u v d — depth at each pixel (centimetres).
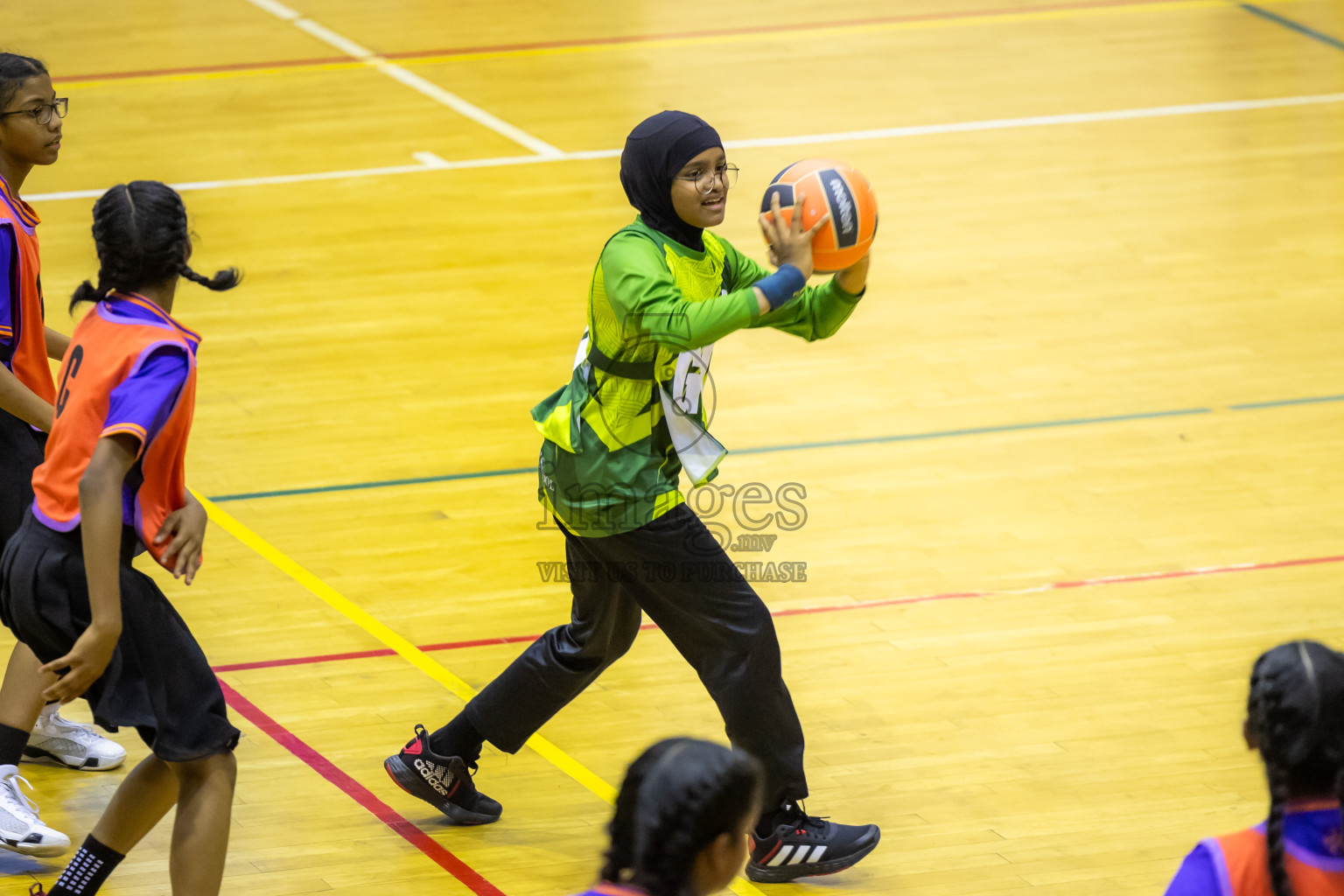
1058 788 1278
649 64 3984
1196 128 3356
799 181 1118
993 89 3697
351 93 3731
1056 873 1165
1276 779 680
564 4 4672
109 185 3034
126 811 1020
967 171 3120
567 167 3184
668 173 1071
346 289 2548
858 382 2200
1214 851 693
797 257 1077
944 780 1295
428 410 2106
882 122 3459
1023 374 2214
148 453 967
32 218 1218
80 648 926
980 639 1527
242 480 1900
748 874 1175
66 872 1019
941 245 2733
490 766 1326
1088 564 1677
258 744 1346
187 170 3158
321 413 2097
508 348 2322
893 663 1485
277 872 1170
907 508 1817
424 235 2802
